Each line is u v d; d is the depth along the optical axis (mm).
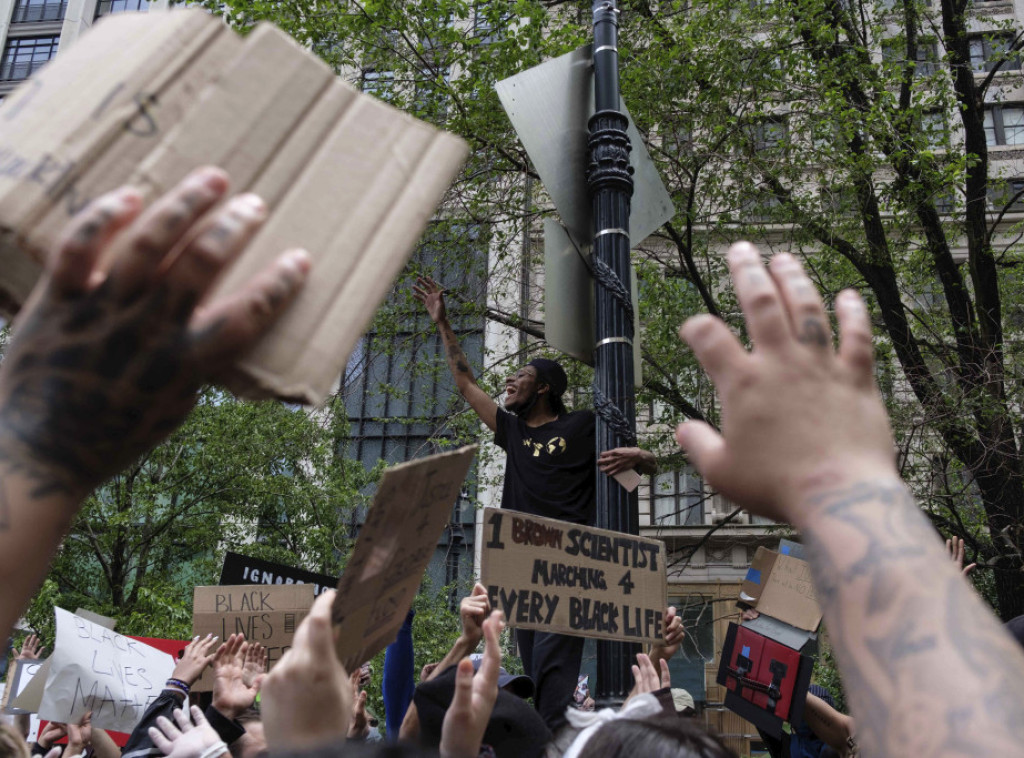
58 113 922
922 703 635
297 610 4023
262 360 879
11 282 865
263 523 16125
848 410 752
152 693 4566
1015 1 21250
